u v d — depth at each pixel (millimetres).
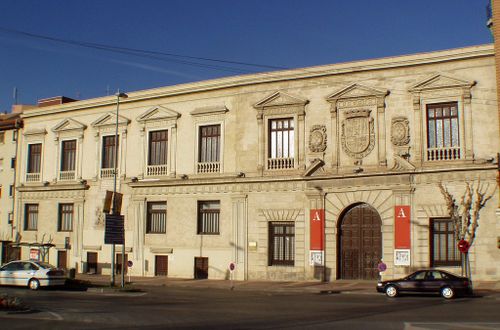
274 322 18000
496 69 33531
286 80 39875
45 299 26828
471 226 33438
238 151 41031
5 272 33562
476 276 33094
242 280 39719
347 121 37594
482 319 18422
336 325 17109
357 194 36812
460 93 34562
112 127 46781
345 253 37344
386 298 27562
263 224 39656
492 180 33250
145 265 43812
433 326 16688
